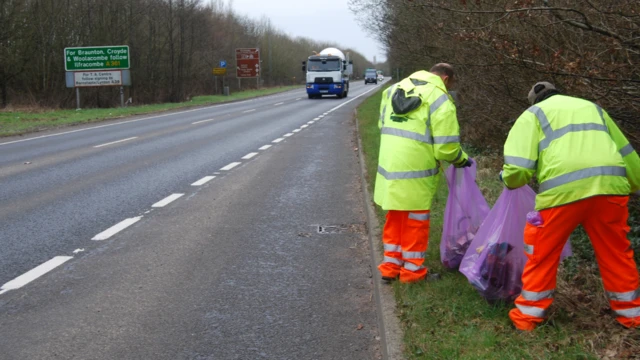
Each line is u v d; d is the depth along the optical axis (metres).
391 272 5.14
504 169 4.07
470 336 3.89
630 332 3.86
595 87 5.39
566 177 3.80
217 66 58.25
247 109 33.50
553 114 3.95
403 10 13.27
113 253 6.39
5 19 30.84
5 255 6.30
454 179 5.20
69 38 36.81
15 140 17.67
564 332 3.92
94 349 4.20
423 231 5.00
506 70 7.19
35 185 10.23
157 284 5.47
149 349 4.20
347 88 49.75
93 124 23.59
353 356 4.07
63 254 6.34
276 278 5.63
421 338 3.88
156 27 44.59
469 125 11.32
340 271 5.82
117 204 8.75
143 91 42.34
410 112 4.96
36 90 35.53
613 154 3.82
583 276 4.93
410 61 15.66
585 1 5.06
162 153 14.44
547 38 6.25
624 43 4.98
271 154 14.30
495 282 4.35
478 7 6.50
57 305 4.97
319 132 19.80
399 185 4.94
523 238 4.37
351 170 11.84
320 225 7.57
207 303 5.03
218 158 13.61
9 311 4.85
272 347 4.23
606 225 3.84
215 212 8.27
